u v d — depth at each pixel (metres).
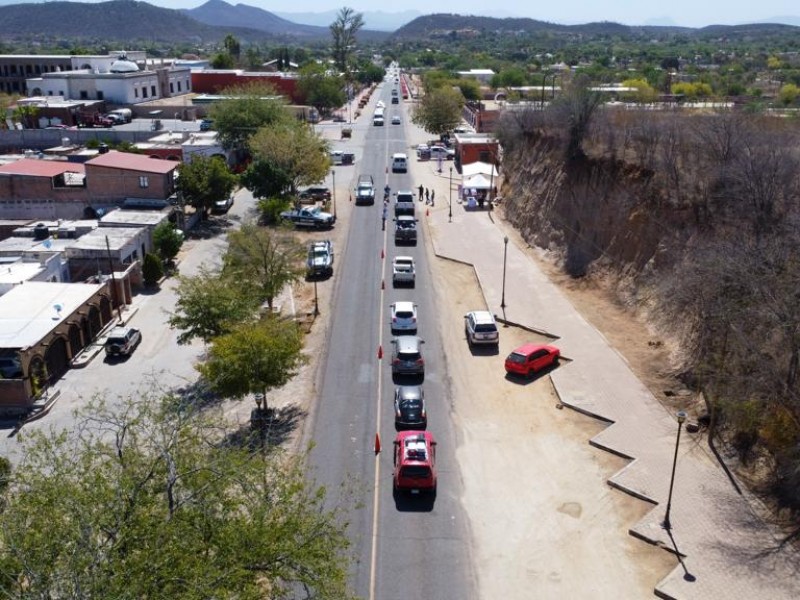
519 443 26.97
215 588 13.12
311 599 14.57
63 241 46.88
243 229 38.62
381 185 72.31
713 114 49.12
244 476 16.38
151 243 49.50
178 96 123.38
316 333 37.34
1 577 12.73
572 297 41.69
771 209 31.59
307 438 27.41
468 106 113.88
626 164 45.09
